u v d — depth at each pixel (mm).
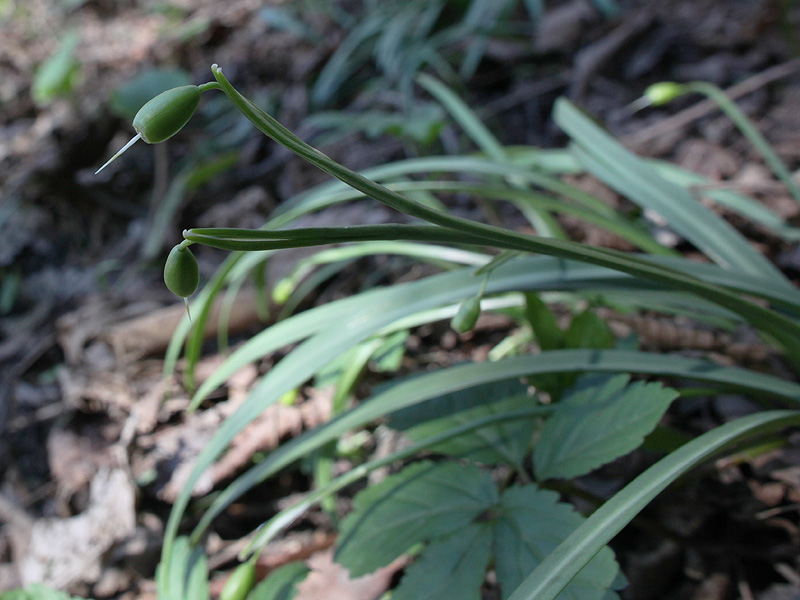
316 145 1028
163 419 590
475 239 316
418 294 412
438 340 625
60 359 753
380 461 396
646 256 405
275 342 446
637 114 893
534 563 347
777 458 430
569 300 532
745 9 974
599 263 331
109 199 1021
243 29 1417
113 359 673
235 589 381
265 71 1266
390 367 497
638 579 412
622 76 974
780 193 669
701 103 862
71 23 1717
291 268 692
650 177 517
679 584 412
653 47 987
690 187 606
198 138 1104
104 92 1321
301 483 548
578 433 373
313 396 569
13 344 792
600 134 560
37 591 367
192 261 290
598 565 332
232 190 981
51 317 825
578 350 396
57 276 903
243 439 542
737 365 507
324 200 486
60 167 1009
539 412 391
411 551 417
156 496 541
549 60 1064
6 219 985
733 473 438
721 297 353
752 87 818
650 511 432
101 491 551
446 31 1177
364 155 958
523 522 358
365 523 372
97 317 743
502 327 619
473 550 355
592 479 445
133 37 1587
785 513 417
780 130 776
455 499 371
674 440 397
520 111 984
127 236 957
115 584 498
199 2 1634
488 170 539
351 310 419
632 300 524
